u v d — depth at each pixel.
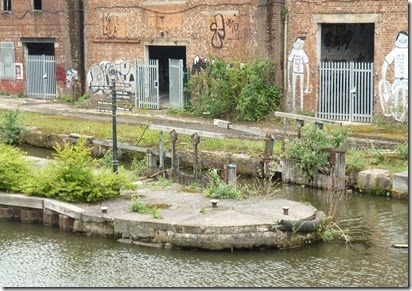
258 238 14.32
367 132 23.23
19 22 34.59
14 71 35.34
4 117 25.66
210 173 17.81
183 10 29.03
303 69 26.17
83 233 15.48
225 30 27.84
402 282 12.96
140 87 30.73
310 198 18.23
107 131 24.59
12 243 15.21
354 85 25.12
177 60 29.27
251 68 26.66
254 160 20.34
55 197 16.45
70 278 13.30
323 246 14.78
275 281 13.02
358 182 18.75
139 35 30.50
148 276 13.27
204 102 27.75
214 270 13.50
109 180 16.31
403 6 23.66
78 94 32.75
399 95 24.02
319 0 25.47
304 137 19.81
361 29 27.31
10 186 17.12
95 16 31.84
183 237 14.37
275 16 26.48
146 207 15.59
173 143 18.66
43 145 24.81
